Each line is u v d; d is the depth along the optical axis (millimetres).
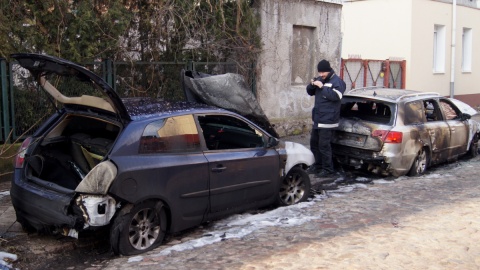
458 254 5254
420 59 18953
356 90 10031
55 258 5512
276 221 6527
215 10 11094
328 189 8539
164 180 5617
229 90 8016
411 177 9305
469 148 11258
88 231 5406
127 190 5305
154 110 5941
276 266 4945
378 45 19141
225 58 11812
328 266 4926
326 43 14531
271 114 13102
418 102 9516
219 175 6184
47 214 5379
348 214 6801
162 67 10609
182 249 5594
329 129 9031
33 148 5934
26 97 8805
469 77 22125
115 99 5379
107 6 9711
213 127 6863
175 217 5789
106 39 9586
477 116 18953
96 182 5141
